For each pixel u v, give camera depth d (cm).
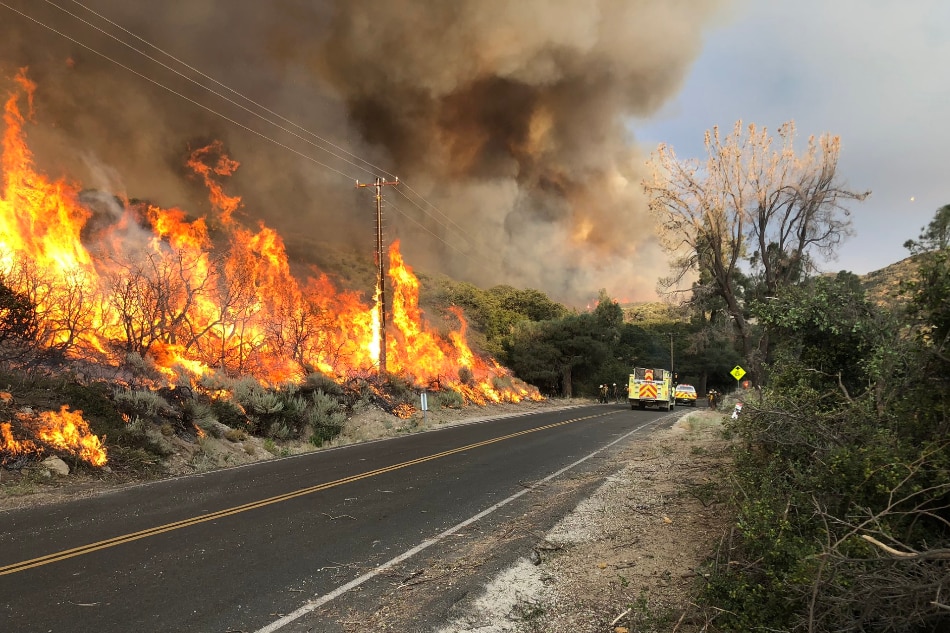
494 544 599
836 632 308
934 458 373
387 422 1898
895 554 279
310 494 847
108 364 1388
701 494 721
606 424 2134
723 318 2803
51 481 895
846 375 735
